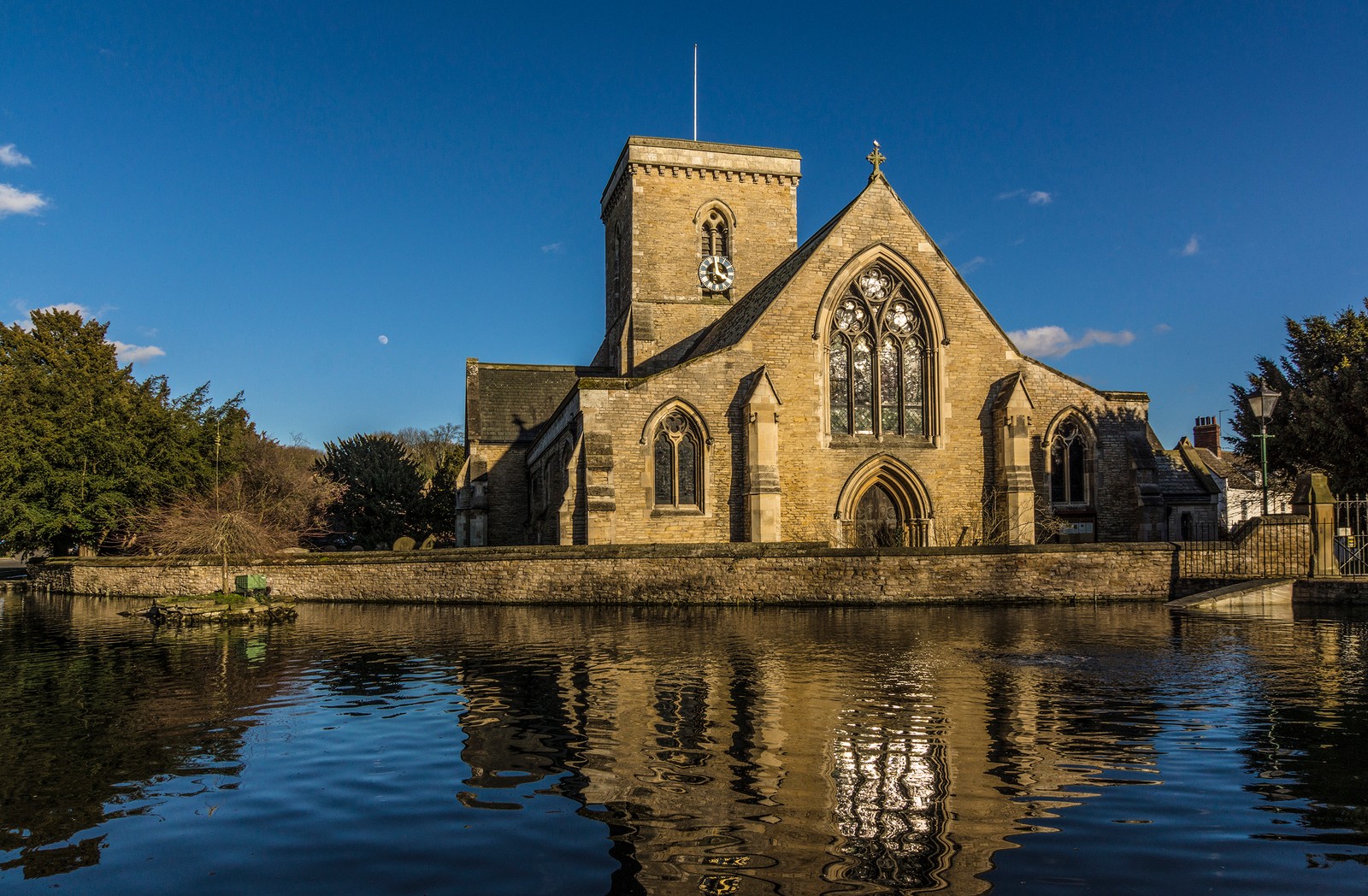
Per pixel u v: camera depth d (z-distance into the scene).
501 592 27.77
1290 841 6.99
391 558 29.64
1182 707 11.42
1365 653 15.61
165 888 6.46
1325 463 32.69
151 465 44.09
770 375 31.33
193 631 22.41
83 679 15.20
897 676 13.82
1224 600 23.28
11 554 45.56
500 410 47.69
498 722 11.25
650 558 26.48
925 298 32.47
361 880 6.54
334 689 13.78
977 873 6.44
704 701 12.18
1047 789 8.27
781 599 25.80
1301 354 36.03
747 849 6.96
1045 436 32.59
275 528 42.44
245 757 9.95
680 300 42.56
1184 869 6.49
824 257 31.98
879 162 33.00
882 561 25.66
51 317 51.81
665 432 30.84
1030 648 16.66
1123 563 26.20
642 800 8.14
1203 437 57.56
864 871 6.50
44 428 41.69
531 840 7.25
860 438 32.03
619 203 46.16
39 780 9.18
